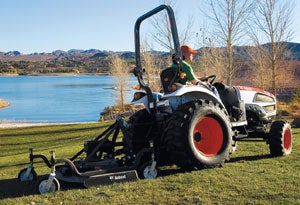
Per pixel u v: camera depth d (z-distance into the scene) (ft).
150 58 87.15
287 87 105.50
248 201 15.31
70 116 145.18
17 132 61.72
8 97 269.64
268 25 73.46
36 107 189.06
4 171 26.11
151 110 21.26
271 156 24.64
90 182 17.78
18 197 16.88
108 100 230.48
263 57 85.92
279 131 24.17
